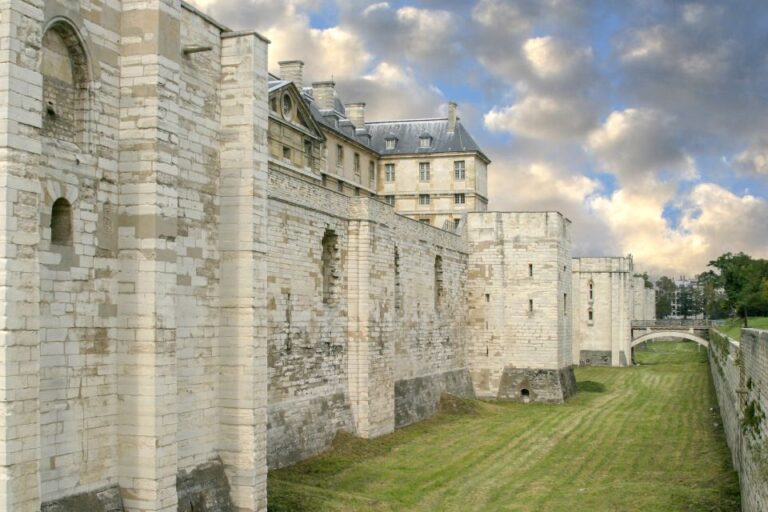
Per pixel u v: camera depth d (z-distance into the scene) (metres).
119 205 18.77
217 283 22.55
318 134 53.59
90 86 18.02
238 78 22.83
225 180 22.73
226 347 22.44
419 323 48.22
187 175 21.41
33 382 15.51
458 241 56.25
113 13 18.77
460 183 79.44
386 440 39.03
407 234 46.66
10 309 15.04
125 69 18.92
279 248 31.73
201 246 21.91
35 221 15.66
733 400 34.38
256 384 22.47
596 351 95.56
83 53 17.84
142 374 18.45
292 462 32.03
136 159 18.75
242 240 22.52
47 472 16.72
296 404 32.94
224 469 22.23
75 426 17.44
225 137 22.81
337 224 37.16
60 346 17.08
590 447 39.31
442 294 52.81
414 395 46.44
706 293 160.25
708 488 29.53
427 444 39.38
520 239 58.06
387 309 40.78
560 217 58.38
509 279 58.09
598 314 95.94
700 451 37.25
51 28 17.20
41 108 15.88
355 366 38.16
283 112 49.25
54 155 17.09
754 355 25.73
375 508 26.97
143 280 18.56
